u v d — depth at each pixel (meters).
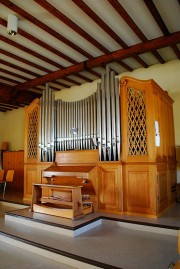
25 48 4.75
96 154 4.72
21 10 3.58
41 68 5.76
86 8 3.51
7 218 4.35
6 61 5.35
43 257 3.04
